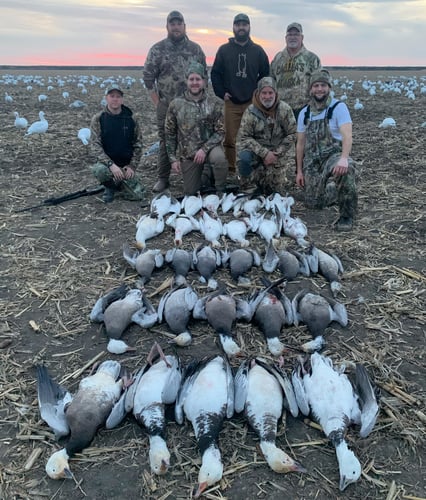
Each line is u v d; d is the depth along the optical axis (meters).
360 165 5.09
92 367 2.10
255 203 3.66
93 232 3.43
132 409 1.79
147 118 8.80
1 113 9.30
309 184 3.68
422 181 4.51
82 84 16.81
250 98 4.28
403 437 1.75
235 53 4.16
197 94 3.71
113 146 3.89
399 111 9.68
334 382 1.78
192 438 1.75
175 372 1.85
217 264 2.85
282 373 1.88
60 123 8.01
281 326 2.25
